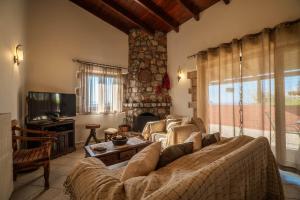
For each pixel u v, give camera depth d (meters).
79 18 4.80
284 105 2.93
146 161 1.33
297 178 2.56
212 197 0.98
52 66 4.29
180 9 4.54
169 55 5.54
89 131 4.91
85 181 1.28
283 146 2.95
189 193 0.84
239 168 1.27
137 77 5.31
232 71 3.73
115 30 5.50
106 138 4.54
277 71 3.00
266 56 3.14
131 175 1.26
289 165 2.89
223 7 4.07
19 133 3.28
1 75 2.30
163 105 5.36
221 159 1.20
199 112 4.42
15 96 3.01
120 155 2.59
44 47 4.18
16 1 3.03
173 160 1.47
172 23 4.97
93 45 5.04
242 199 1.30
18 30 3.17
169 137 3.00
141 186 0.98
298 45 2.80
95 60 5.06
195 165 1.29
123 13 4.64
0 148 1.74
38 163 2.31
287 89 2.90
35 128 3.43
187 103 4.97
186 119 3.60
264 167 1.73
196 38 4.71
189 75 4.89
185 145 1.63
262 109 3.22
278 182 1.85
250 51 3.41
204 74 4.40
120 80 5.49
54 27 4.35
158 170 1.30
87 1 4.71
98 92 5.04
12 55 2.81
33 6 4.02
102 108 5.09
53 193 2.22
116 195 1.00
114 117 5.40
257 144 1.64
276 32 3.01
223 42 4.06
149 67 5.38
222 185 1.07
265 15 3.31
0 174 1.74
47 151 2.40
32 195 2.17
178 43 5.23
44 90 4.15
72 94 4.37
